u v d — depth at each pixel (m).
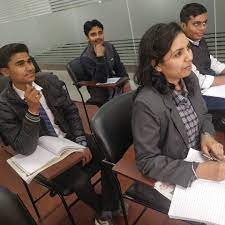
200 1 2.52
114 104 1.27
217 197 0.85
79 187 1.44
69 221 1.77
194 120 1.14
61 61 4.09
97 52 2.64
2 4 4.49
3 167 2.48
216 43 2.59
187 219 0.84
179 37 0.92
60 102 1.69
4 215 0.79
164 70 0.99
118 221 1.66
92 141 1.69
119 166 1.05
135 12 2.96
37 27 4.13
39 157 1.27
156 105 0.99
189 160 1.02
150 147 0.99
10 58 1.42
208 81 1.74
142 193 1.21
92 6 3.31
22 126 1.34
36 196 2.03
